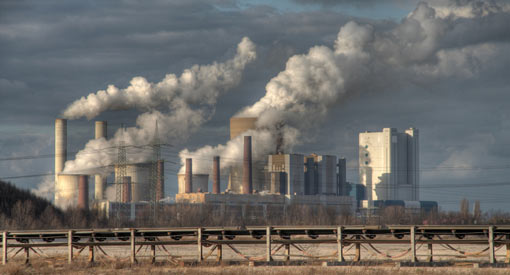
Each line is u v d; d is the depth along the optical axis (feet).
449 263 287.28
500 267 276.21
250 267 289.94
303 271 263.08
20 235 347.77
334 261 295.28
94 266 322.55
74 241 344.69
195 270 278.67
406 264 286.25
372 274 253.24
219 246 315.78
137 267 302.66
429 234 294.87
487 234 289.74
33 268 324.60
